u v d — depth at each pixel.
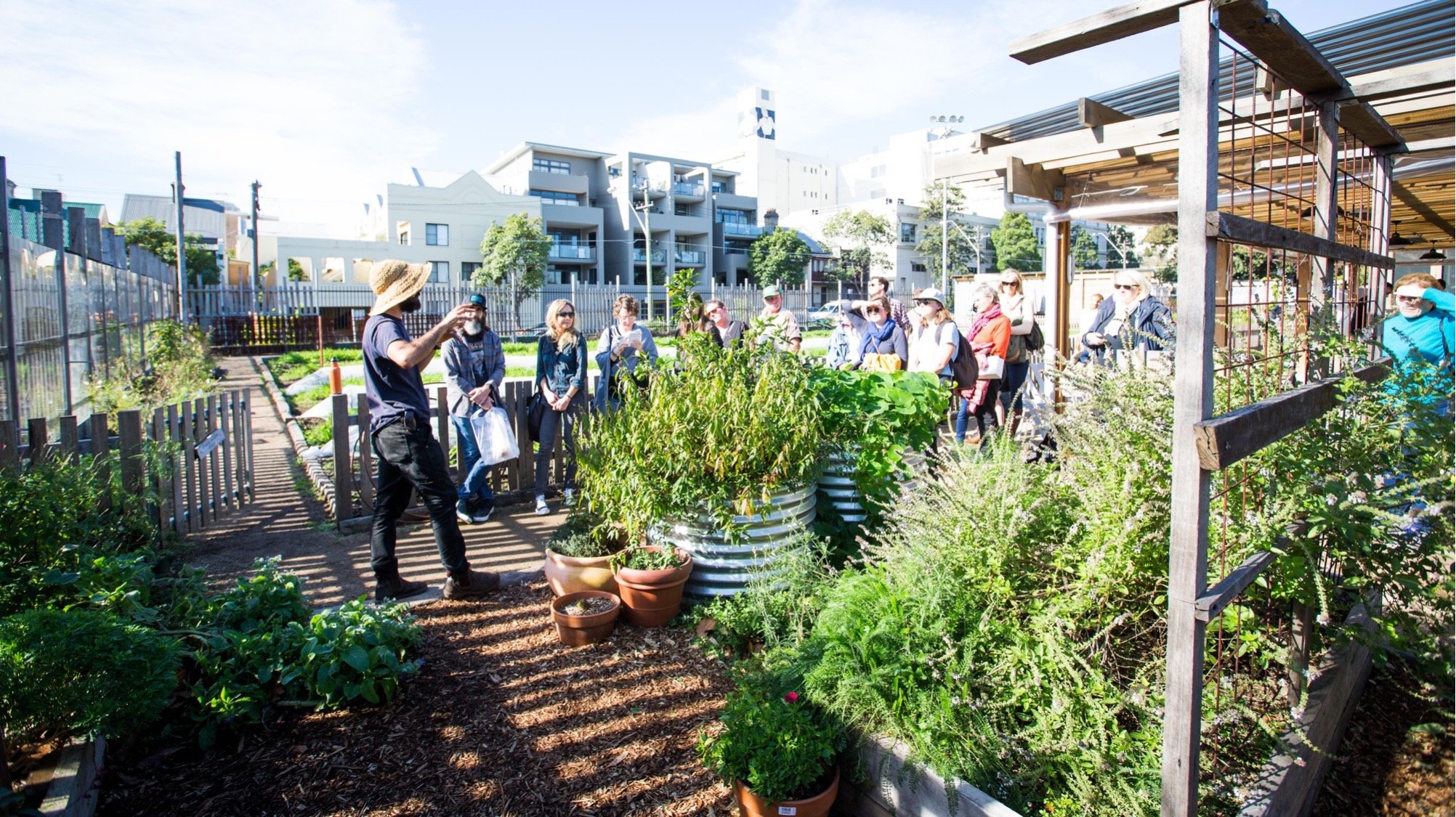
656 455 3.77
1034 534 2.73
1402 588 2.41
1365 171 3.82
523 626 3.80
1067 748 2.27
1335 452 2.43
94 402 9.17
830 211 75.31
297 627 3.17
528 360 20.02
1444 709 2.36
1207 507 1.78
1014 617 2.62
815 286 66.00
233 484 6.30
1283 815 2.21
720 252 63.84
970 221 67.88
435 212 46.94
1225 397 2.19
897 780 2.38
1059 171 6.84
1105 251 57.12
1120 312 7.50
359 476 6.19
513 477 6.20
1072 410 2.80
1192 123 1.69
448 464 6.03
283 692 3.07
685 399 3.81
